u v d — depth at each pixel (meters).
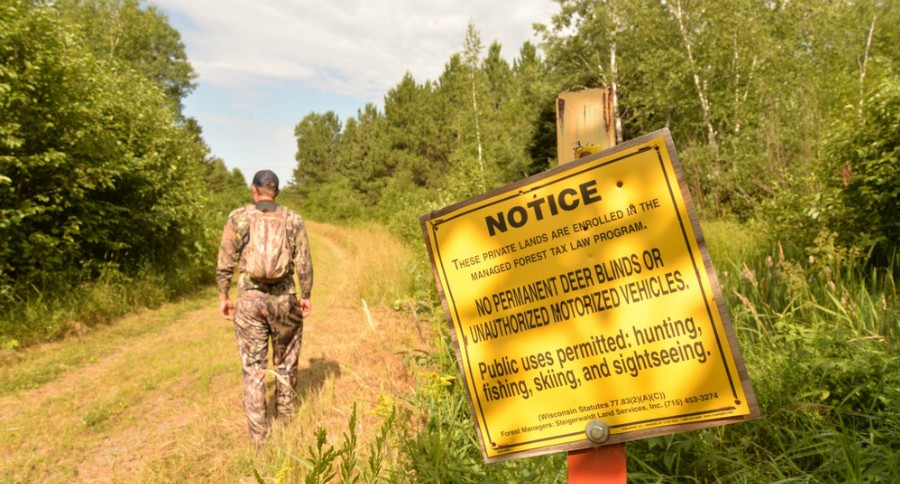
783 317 3.99
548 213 1.70
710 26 20.67
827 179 6.93
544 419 1.72
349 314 8.38
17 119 7.50
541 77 29.09
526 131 29.80
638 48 23.06
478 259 1.81
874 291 4.43
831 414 2.87
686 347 1.54
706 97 20.56
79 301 7.80
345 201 41.91
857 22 19.64
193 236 12.25
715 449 2.81
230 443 3.95
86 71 8.98
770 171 15.11
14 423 4.39
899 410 2.66
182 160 12.80
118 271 9.36
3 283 7.23
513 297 1.76
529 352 1.74
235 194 53.31
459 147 28.81
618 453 1.64
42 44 7.83
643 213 1.58
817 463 2.67
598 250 1.64
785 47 19.30
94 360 6.32
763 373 3.26
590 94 2.64
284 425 3.99
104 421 4.42
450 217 1.85
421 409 3.29
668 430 1.55
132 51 27.41
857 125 6.57
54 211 8.54
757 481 2.50
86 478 3.51
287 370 4.09
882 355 3.04
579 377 1.67
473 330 1.83
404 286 9.22
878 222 6.20
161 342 7.26
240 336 3.96
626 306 1.61
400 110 48.88
